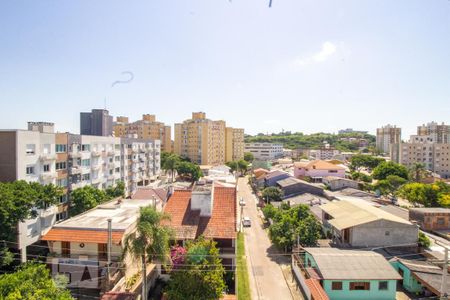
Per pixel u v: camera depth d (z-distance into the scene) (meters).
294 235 37.72
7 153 37.56
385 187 70.12
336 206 44.12
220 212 33.19
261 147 197.00
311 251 31.89
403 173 83.31
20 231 35.56
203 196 32.84
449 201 53.62
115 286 26.39
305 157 168.62
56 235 27.75
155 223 23.80
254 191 89.69
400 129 170.38
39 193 33.81
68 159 49.31
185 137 135.88
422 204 59.53
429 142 126.94
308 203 57.12
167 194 49.97
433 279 27.64
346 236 37.09
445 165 116.06
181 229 30.22
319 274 27.92
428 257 33.16
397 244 34.91
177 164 94.94
